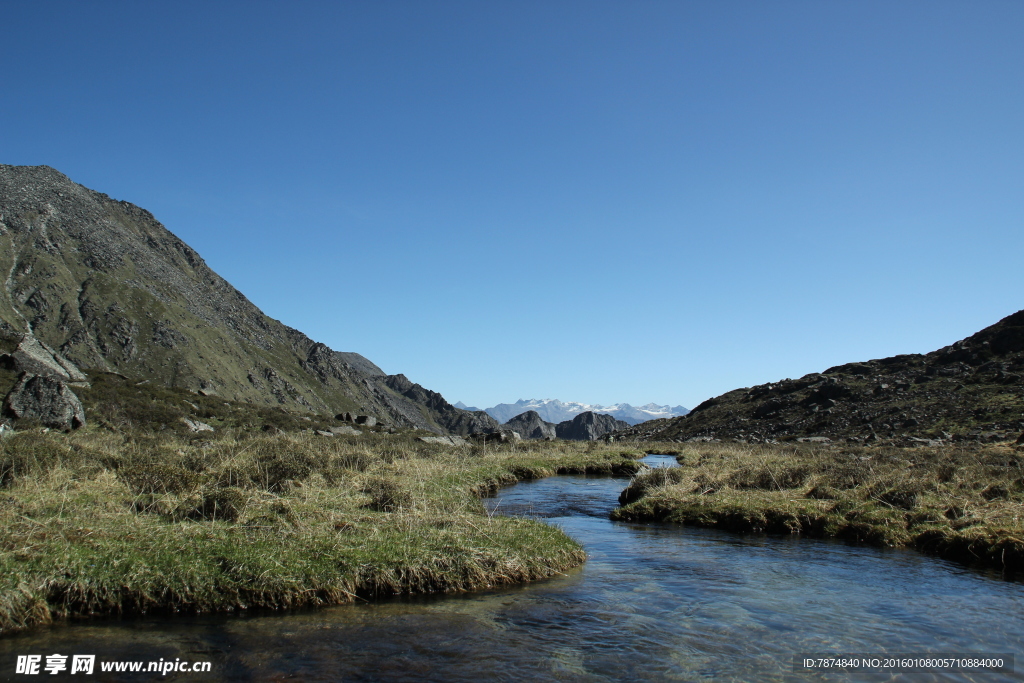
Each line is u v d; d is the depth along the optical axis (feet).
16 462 56.13
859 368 266.36
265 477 62.85
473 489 85.51
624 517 71.20
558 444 186.39
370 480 67.21
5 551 36.52
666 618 37.17
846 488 74.59
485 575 42.91
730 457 130.93
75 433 99.45
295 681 28.30
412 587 40.83
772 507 66.44
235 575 37.81
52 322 638.94
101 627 33.35
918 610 38.73
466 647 32.48
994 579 45.32
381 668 29.86
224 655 30.73
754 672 30.04
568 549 50.06
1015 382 189.67
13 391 103.04
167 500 51.78
